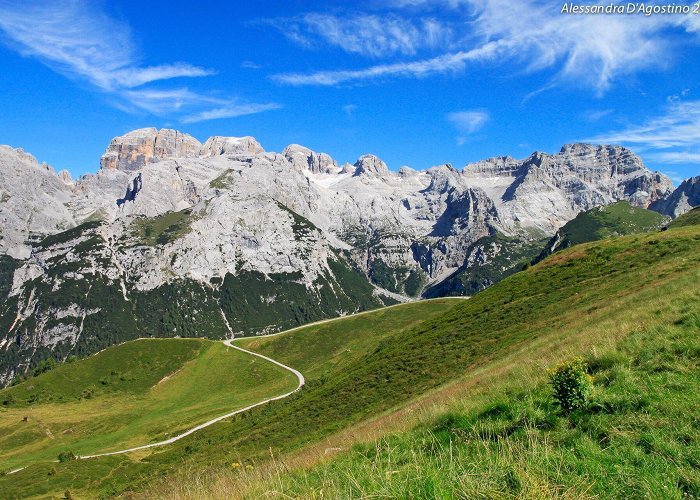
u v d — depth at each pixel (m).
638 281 43.19
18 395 151.50
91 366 171.00
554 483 8.04
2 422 130.00
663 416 10.39
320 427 49.50
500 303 66.62
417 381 48.56
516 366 24.27
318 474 12.37
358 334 191.62
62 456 96.44
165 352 182.50
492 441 11.42
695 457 8.36
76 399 150.38
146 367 172.12
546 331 40.19
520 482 7.89
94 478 75.94
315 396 73.50
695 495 7.43
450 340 59.41
